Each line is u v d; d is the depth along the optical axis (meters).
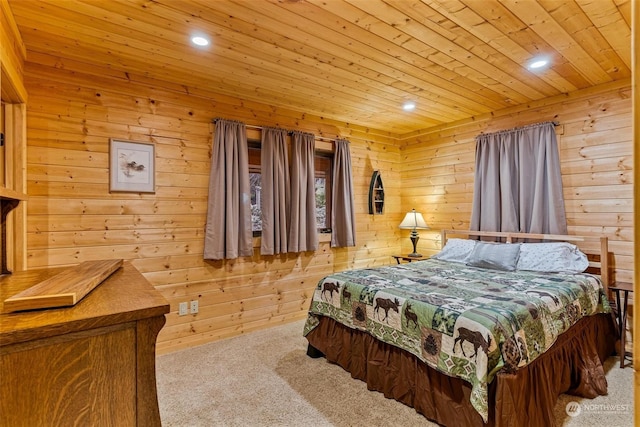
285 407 2.15
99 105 2.73
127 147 2.85
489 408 1.70
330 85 3.11
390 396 2.24
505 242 3.66
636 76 0.53
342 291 2.66
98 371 0.82
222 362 2.81
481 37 2.26
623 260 2.95
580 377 2.25
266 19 2.04
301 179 3.83
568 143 3.29
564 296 2.29
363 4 1.90
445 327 1.90
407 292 2.32
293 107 3.77
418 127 4.64
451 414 1.87
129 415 0.85
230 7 1.92
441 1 1.87
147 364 0.88
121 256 2.82
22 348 0.74
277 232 3.63
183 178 3.13
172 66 2.72
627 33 2.20
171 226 3.06
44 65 2.51
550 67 2.73
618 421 1.97
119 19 2.04
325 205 4.35
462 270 3.10
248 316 3.53
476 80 3.01
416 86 3.13
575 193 3.24
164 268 3.03
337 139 4.26
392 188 4.95
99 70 2.73
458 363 1.81
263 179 3.57
